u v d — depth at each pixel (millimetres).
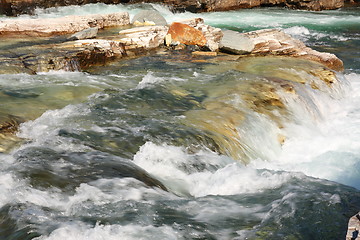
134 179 5906
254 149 8414
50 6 27141
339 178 7988
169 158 6879
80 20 17422
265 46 15016
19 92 9625
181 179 6559
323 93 11883
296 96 10836
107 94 9703
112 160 6410
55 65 11797
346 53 17562
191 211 5324
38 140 6996
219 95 10133
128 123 8008
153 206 5266
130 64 13188
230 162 7359
